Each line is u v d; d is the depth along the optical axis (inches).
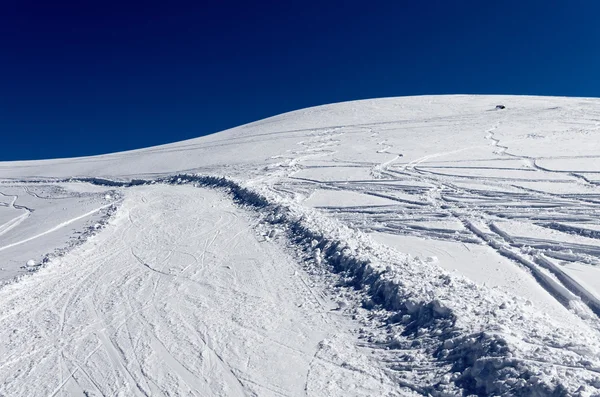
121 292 324.5
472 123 1312.7
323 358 215.3
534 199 540.4
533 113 1390.3
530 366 165.3
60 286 346.6
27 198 1037.2
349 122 1528.1
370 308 257.6
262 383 199.2
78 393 205.0
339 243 352.8
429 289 247.8
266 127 1659.7
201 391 197.5
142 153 1569.9
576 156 787.4
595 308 264.5
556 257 354.0
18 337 266.7
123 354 235.5
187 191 762.8
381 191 658.2
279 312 269.7
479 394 168.2
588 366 165.3
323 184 745.0
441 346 200.4
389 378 193.2
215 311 278.1
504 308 225.0
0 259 455.8
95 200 774.5
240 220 518.3
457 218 491.5
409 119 1494.8
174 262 384.2
